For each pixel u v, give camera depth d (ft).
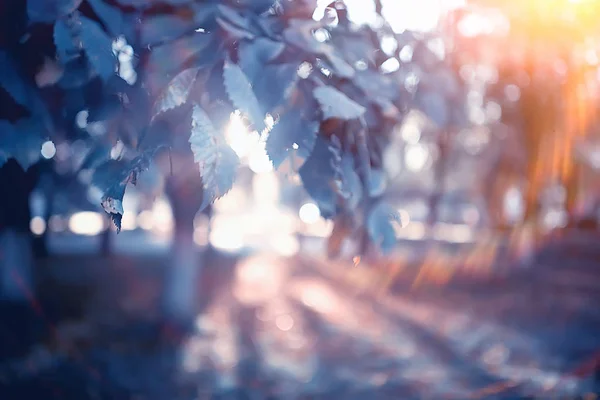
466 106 15.42
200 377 25.73
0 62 5.93
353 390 23.82
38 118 6.05
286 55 5.51
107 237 53.06
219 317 37.60
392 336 34.30
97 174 5.72
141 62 5.49
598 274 45.85
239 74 4.77
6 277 33.94
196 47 5.15
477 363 27.91
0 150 5.75
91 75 5.84
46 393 22.48
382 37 8.22
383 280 50.11
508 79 15.79
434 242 56.49
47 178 13.76
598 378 21.63
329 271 58.70
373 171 6.69
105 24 5.34
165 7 5.54
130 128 5.87
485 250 52.29
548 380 22.13
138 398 22.53
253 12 5.63
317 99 5.31
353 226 6.76
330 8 6.83
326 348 31.01
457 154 48.49
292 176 6.47
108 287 43.57
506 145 41.45
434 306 42.55
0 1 6.04
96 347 28.99
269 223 122.42
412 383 24.80
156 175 9.26
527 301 42.04
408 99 9.68
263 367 27.32
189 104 5.18
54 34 5.21
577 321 36.70
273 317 38.68
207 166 4.53
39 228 35.96
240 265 62.23
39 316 32.65
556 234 50.80
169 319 33.86
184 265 35.01
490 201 59.41
